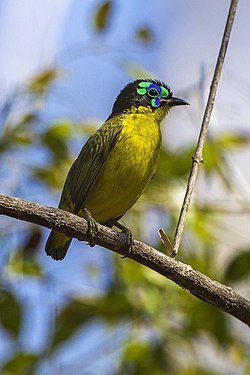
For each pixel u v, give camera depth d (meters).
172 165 13.39
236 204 13.46
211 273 12.94
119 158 12.59
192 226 12.98
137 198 12.78
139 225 13.24
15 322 12.68
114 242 9.93
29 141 13.40
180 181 13.40
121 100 13.45
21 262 12.88
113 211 12.87
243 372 13.18
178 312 12.70
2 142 13.34
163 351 12.63
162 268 9.84
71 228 9.75
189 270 9.84
